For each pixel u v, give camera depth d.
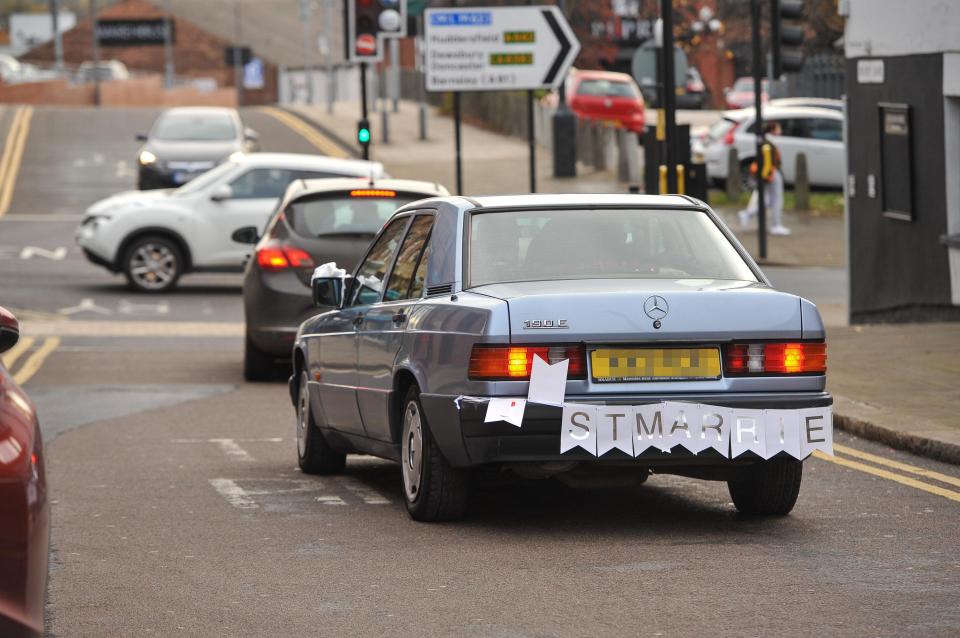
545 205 23.23
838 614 17.05
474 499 25.23
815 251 79.00
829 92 117.06
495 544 21.33
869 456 29.08
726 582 18.72
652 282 21.95
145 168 88.06
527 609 17.55
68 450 31.72
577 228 22.88
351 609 17.72
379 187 41.88
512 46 66.19
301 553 20.92
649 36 179.38
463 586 18.75
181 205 66.19
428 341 22.14
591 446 20.59
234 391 42.00
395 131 143.50
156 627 17.06
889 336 45.75
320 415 27.55
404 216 25.48
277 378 44.75
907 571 19.22
